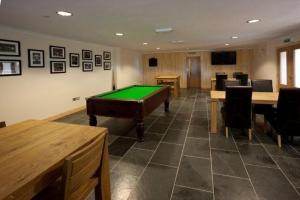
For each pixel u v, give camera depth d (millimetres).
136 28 3982
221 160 2633
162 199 1902
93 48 6445
